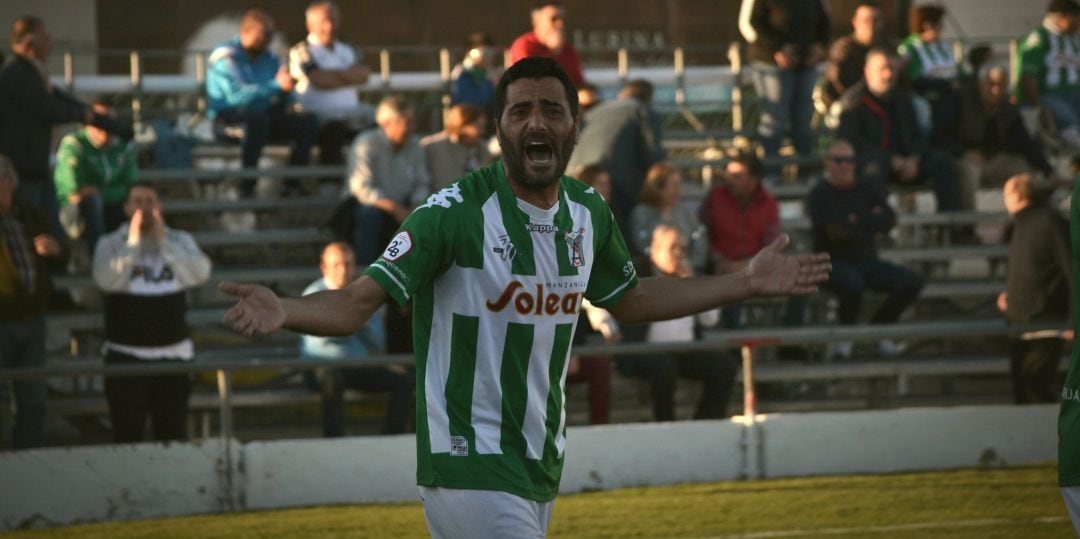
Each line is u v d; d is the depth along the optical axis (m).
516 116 12.73
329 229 37.50
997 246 43.59
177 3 52.78
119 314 30.81
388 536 25.23
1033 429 31.55
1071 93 50.00
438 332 13.04
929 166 44.06
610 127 38.88
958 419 31.34
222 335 38.53
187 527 26.78
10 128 36.44
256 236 41.53
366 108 44.28
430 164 38.38
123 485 28.05
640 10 55.22
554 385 13.34
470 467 12.84
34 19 36.72
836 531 25.23
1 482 27.59
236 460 28.47
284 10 53.19
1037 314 34.44
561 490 29.73
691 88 52.78
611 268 14.03
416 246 12.66
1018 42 51.75
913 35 48.28
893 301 38.34
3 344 30.91
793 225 44.12
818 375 37.09
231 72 42.25
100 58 52.44
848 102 42.72
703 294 14.22
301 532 25.83
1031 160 46.34
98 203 38.44
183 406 31.17
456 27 54.12
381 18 53.62
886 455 31.06
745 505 27.66
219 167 46.94
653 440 30.11
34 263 31.33
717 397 33.06
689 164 46.69
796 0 44.53
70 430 34.97
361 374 31.48
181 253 31.28
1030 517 26.05
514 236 12.95
